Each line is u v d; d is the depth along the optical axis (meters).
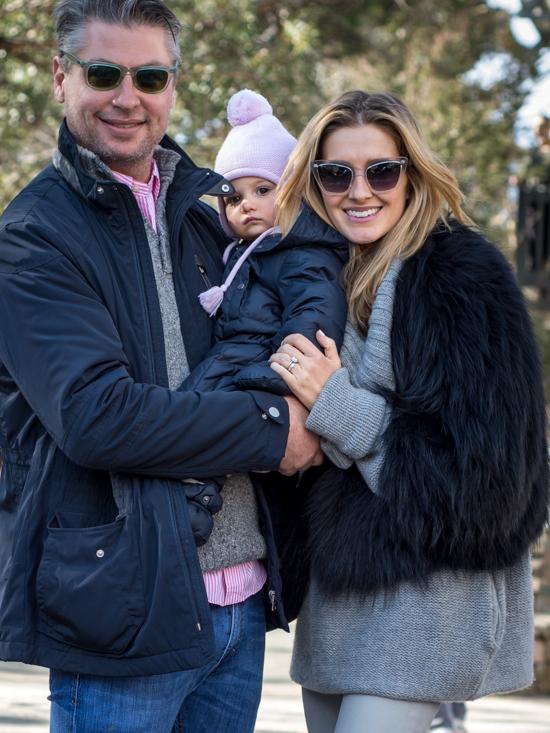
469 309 2.96
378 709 3.01
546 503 3.10
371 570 2.97
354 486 3.05
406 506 2.91
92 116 2.98
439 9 13.95
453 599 2.99
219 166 3.51
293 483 3.22
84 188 2.92
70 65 3.00
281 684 7.10
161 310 3.03
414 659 2.97
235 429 2.85
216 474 2.86
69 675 2.84
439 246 3.10
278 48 9.92
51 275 2.80
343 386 3.00
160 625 2.73
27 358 2.78
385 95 3.21
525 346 3.01
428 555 2.95
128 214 2.94
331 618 3.09
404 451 2.92
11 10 8.64
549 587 9.59
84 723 2.82
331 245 3.21
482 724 6.54
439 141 12.82
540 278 12.63
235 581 3.04
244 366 3.08
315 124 3.20
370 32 14.26
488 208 13.19
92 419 2.71
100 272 2.88
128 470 2.77
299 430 2.99
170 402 2.79
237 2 9.36
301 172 3.22
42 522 2.81
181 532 2.79
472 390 2.90
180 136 9.29
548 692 8.23
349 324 3.15
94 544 2.74
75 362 2.74
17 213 2.89
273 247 3.22
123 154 3.01
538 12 12.25
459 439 2.88
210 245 3.36
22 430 2.89
